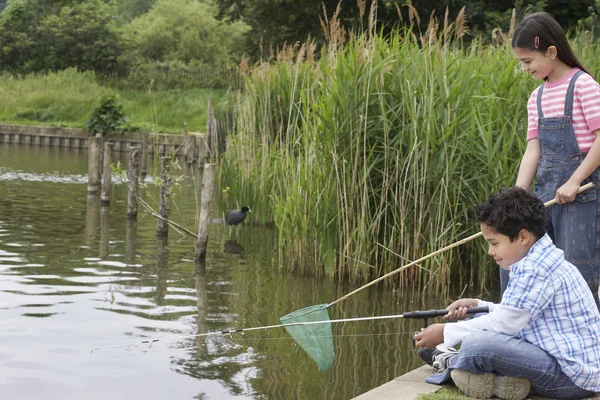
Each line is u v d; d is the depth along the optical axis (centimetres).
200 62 4256
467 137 795
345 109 804
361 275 815
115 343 582
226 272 854
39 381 499
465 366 370
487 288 809
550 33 423
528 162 447
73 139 2784
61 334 597
